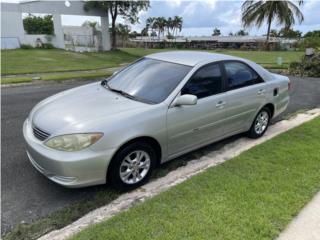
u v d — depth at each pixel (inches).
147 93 148.9
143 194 132.9
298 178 138.1
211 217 108.5
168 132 141.8
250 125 196.7
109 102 141.6
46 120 130.5
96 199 129.1
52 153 119.6
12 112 253.6
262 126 206.8
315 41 1338.6
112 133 122.6
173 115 141.9
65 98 152.0
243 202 118.0
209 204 116.4
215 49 1795.0
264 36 1961.1
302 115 264.8
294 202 118.7
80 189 135.9
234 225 104.4
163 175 151.0
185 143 153.9
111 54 1104.8
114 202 127.0
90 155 119.3
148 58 177.8
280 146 177.5
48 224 113.0
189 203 117.2
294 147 175.9
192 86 152.7
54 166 119.4
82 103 141.4
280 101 213.9
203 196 122.0
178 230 101.4
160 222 105.7
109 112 131.0
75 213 119.6
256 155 164.1
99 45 1232.2
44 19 1316.4
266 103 199.8
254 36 2054.6
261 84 194.7
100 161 121.5
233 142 198.1
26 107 271.6
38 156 124.3
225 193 124.3
